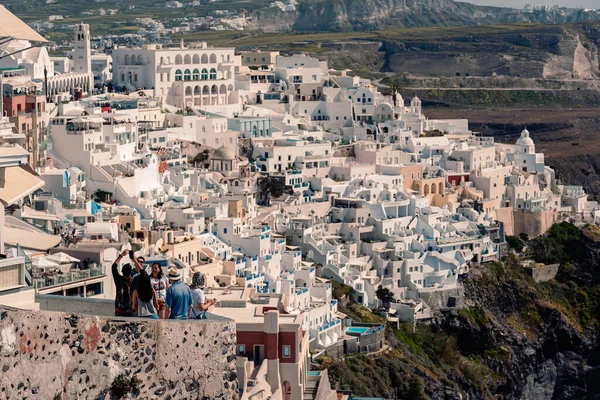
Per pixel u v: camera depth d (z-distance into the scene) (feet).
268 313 426.51
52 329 211.20
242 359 395.55
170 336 225.97
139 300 254.06
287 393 433.07
